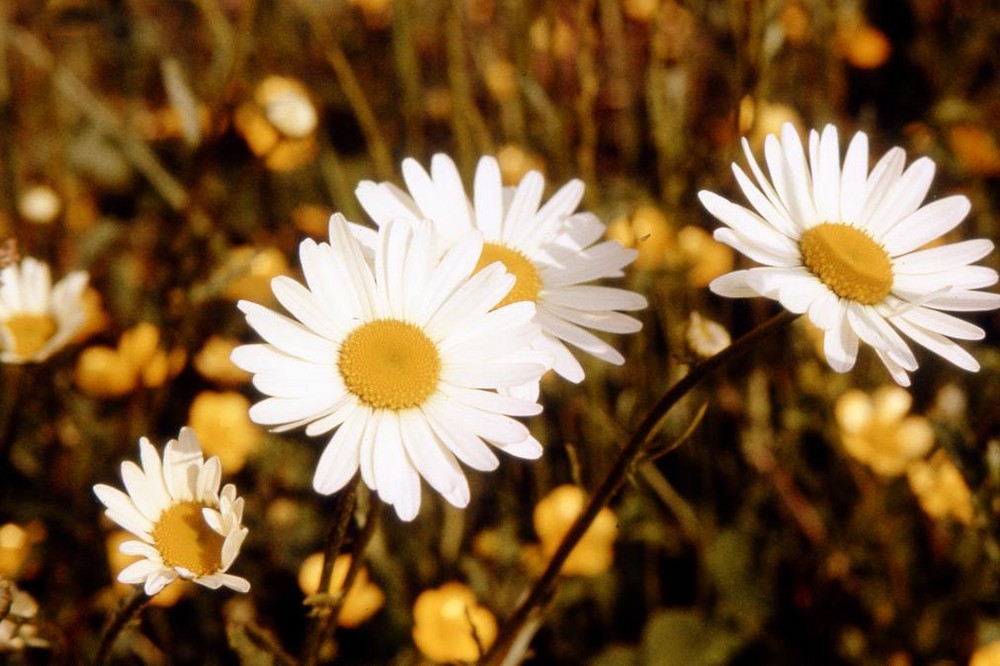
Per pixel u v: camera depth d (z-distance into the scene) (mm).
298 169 636
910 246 409
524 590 508
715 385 542
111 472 515
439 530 524
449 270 398
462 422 389
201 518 389
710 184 530
